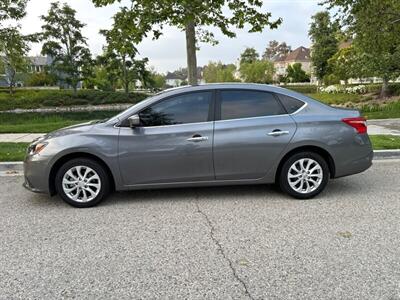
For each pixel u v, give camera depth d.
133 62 35.19
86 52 33.31
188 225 4.16
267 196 5.20
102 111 28.09
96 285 2.95
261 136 4.87
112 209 4.77
